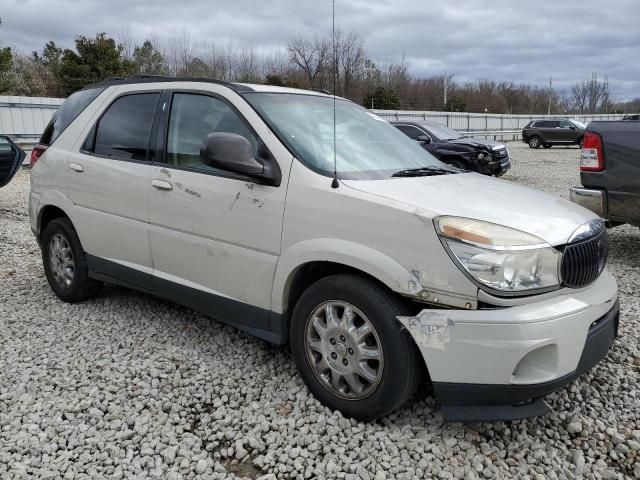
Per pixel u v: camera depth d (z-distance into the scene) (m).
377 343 2.80
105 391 3.31
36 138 17.25
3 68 26.14
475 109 56.88
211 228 3.47
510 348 2.50
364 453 2.73
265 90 3.69
